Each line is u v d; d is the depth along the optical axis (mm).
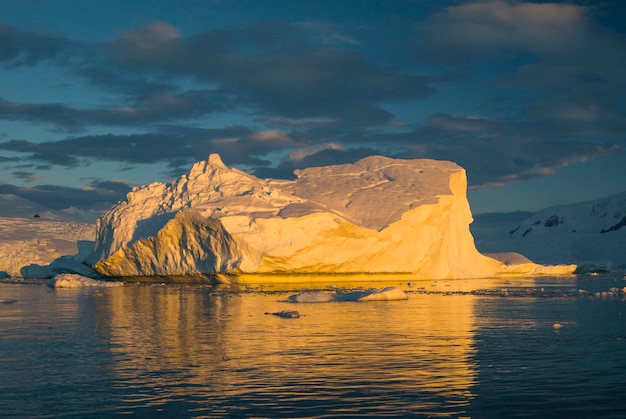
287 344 21594
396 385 15562
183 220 60312
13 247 95562
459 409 13539
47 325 27047
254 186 66812
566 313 32500
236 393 14875
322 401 14156
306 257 60188
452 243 77875
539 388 15258
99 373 16984
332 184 73688
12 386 15625
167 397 14555
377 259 65500
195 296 44844
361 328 25828
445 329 25547
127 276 67250
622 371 17109
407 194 70875
